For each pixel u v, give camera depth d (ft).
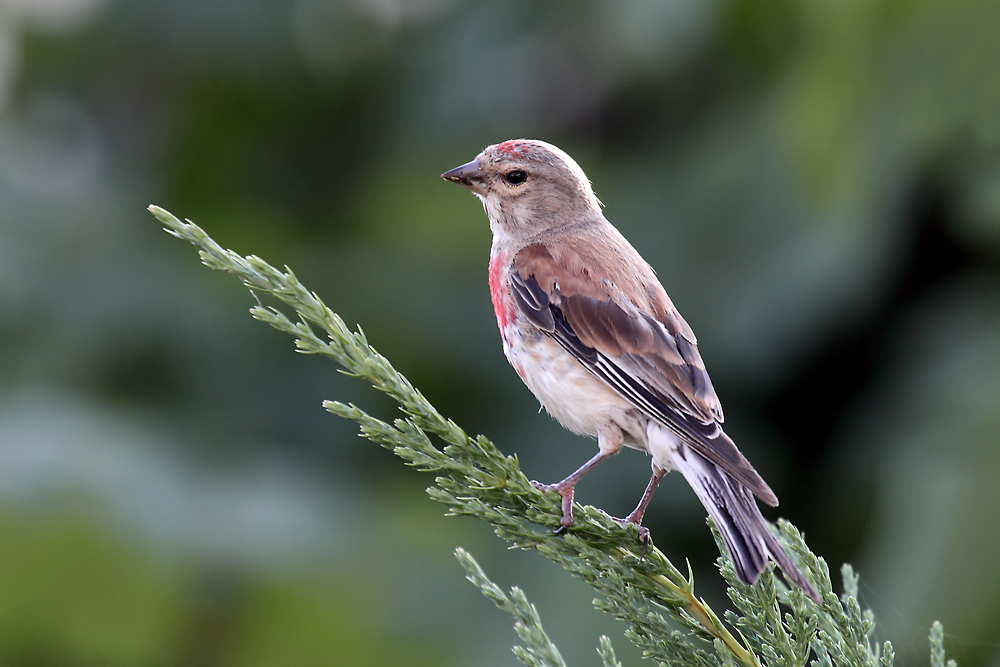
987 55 31.89
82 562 30.53
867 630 18.81
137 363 35.70
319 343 18.72
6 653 30.48
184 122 42.22
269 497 32.37
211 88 41.88
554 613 31.35
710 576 33.96
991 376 31.37
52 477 30.81
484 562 32.27
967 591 27.30
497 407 37.04
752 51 36.47
